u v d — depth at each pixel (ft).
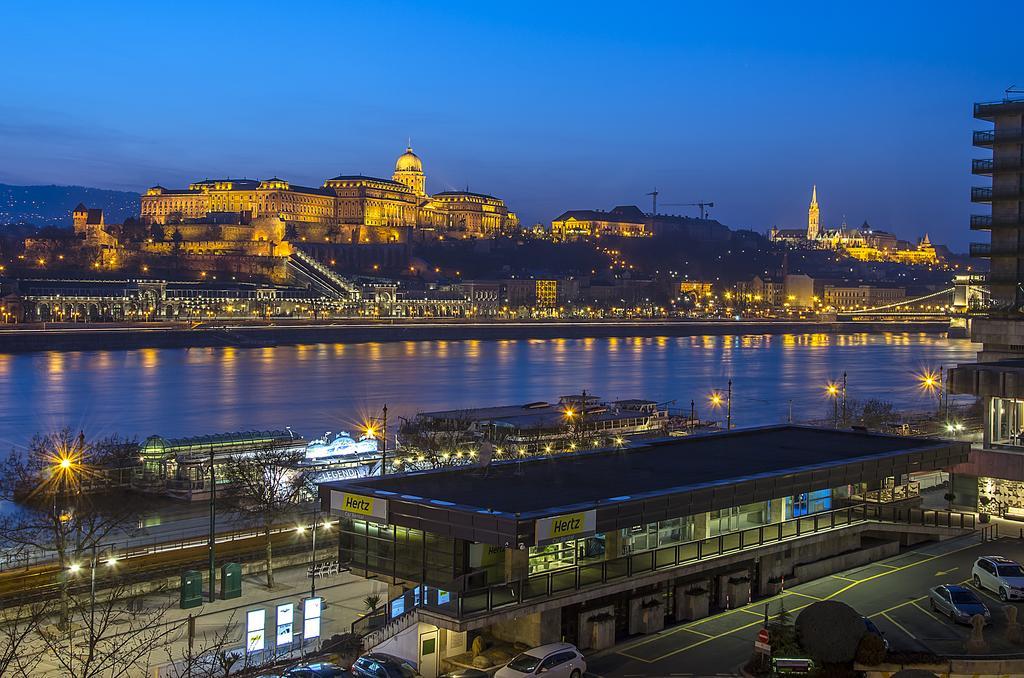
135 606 283.59
